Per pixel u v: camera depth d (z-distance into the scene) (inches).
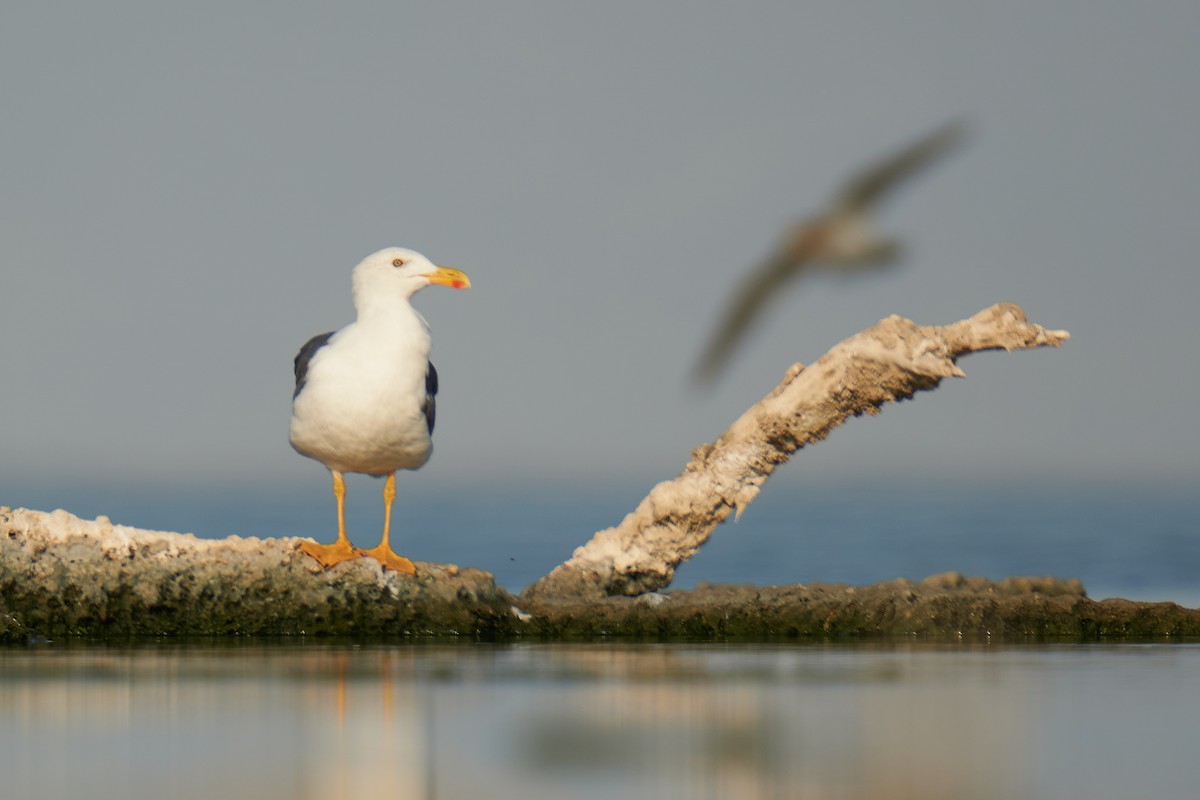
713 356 593.6
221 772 352.5
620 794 333.1
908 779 347.6
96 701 447.8
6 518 624.4
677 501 665.6
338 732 399.5
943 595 652.7
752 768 357.4
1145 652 581.3
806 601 655.1
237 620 627.5
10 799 327.0
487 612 637.9
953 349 633.6
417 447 629.9
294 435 633.6
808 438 655.8
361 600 630.5
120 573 621.9
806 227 565.9
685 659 556.7
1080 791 336.8
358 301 629.6
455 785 340.2
